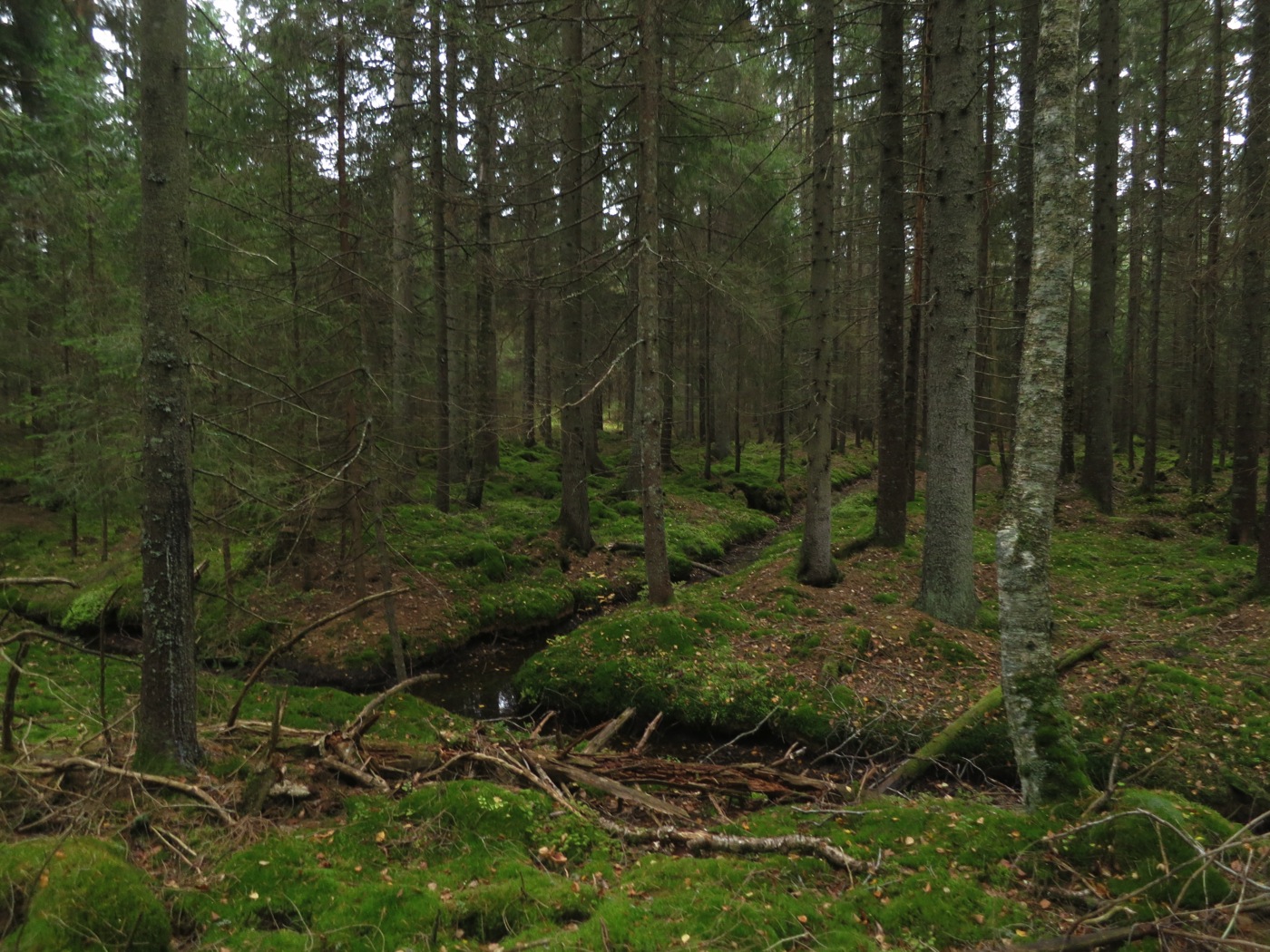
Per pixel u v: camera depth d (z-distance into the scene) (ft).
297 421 31.32
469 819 15.65
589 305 58.54
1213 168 39.04
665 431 81.35
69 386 32.86
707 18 37.99
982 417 66.44
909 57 50.08
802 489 81.82
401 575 38.99
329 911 12.32
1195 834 13.60
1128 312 74.79
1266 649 25.93
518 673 31.24
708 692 26.55
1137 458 88.07
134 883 11.57
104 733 17.34
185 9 16.71
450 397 54.03
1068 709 22.97
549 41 43.55
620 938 11.71
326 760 18.24
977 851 14.61
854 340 72.69
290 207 31.14
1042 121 16.14
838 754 23.24
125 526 44.06
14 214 34.35
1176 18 53.78
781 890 13.88
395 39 37.55
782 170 53.98
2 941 10.68
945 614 30.66
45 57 40.04
